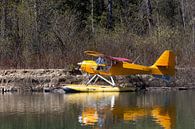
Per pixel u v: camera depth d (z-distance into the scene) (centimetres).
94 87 4256
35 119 2816
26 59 4925
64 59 4891
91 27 6844
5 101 3622
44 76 4494
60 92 4288
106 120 2759
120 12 7238
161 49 4978
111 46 5056
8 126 2616
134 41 5119
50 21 5834
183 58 4872
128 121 2717
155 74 4262
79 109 3177
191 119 2747
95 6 7781
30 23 5625
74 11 7000
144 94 4038
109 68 4331
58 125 2628
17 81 4469
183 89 4372
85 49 5044
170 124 2606
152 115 2903
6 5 6209
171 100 3569
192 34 5347
